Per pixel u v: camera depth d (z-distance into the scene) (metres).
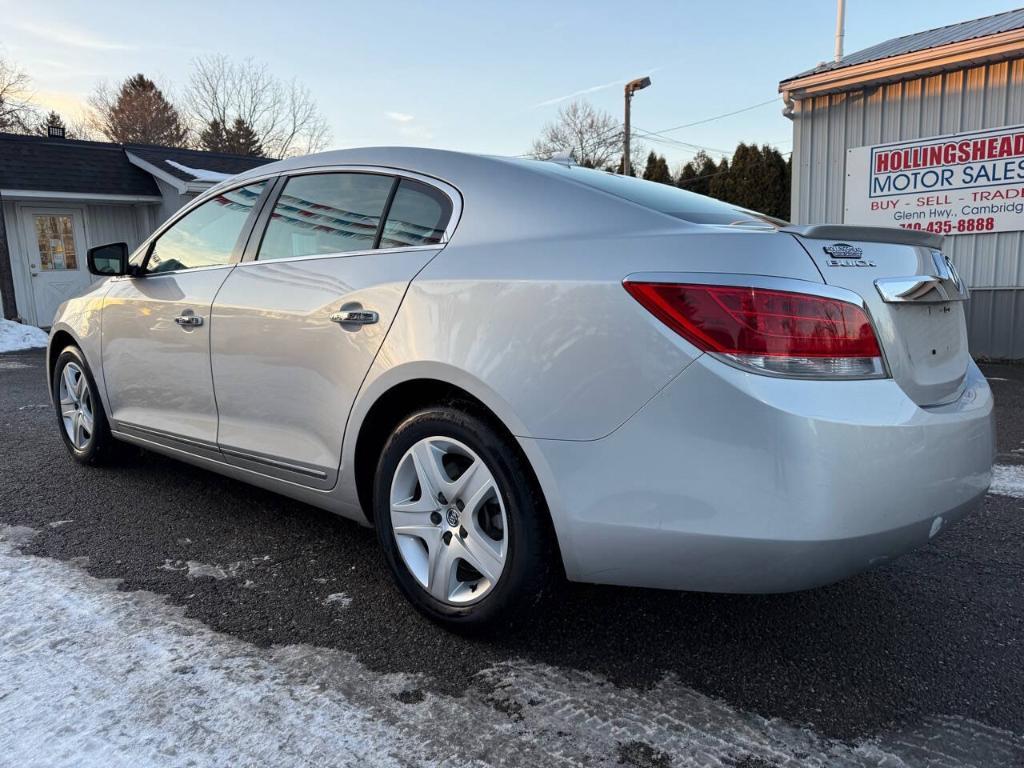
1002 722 1.93
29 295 12.98
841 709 1.98
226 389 2.96
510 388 2.05
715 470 1.80
